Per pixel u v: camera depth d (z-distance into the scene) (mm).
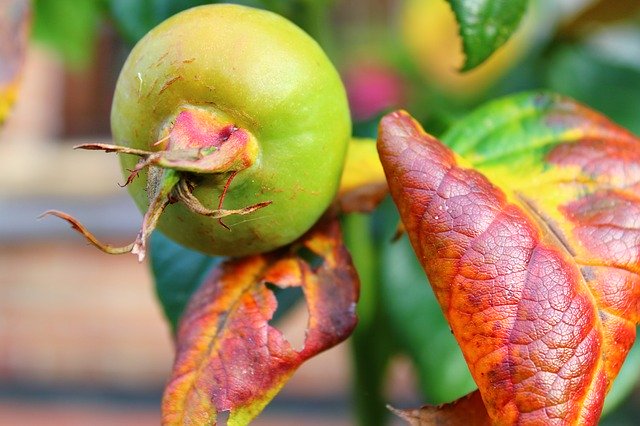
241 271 138
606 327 127
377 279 185
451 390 178
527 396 122
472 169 130
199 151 120
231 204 127
